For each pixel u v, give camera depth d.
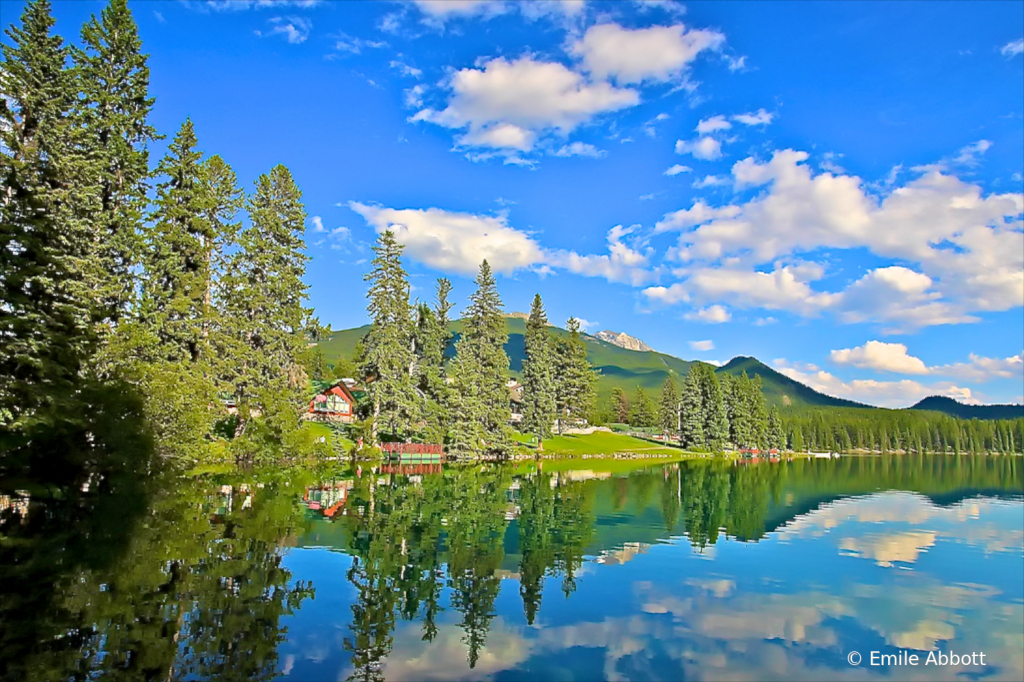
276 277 46.47
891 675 12.24
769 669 12.17
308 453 45.12
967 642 14.11
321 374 95.00
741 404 116.12
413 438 60.88
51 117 31.88
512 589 16.67
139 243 35.53
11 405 22.73
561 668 11.61
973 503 40.97
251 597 14.41
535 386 78.75
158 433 30.30
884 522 31.30
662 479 52.94
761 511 34.31
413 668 11.23
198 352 39.59
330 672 10.80
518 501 34.03
